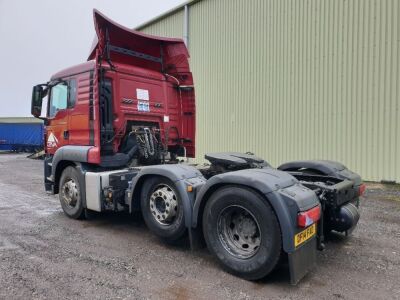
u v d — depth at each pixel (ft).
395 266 12.91
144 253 14.29
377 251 14.46
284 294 10.78
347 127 33.35
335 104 34.17
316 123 35.68
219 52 45.29
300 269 11.09
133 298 10.45
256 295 10.71
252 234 12.07
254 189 11.55
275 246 11.03
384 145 30.96
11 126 113.29
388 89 30.66
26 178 40.52
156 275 12.12
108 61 19.22
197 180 14.21
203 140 47.75
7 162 67.97
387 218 19.58
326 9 34.63
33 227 18.16
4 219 19.89
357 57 32.58
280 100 38.78
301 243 11.15
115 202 16.98
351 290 11.03
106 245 15.29
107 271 12.42
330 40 34.42
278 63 38.88
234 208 12.14
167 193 14.46
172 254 14.17
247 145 42.34
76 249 14.74
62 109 20.79
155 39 21.90
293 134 37.63
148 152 20.25
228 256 12.19
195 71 48.55
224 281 11.68
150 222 15.14
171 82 23.13
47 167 22.44
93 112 18.43
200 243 13.74
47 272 12.30
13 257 13.75
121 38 20.48
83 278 11.82
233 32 43.55
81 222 19.19
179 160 23.43
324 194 13.34
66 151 19.70
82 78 19.30
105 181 17.67
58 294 10.66
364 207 22.26
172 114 23.13
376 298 10.49
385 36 30.78
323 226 13.76
